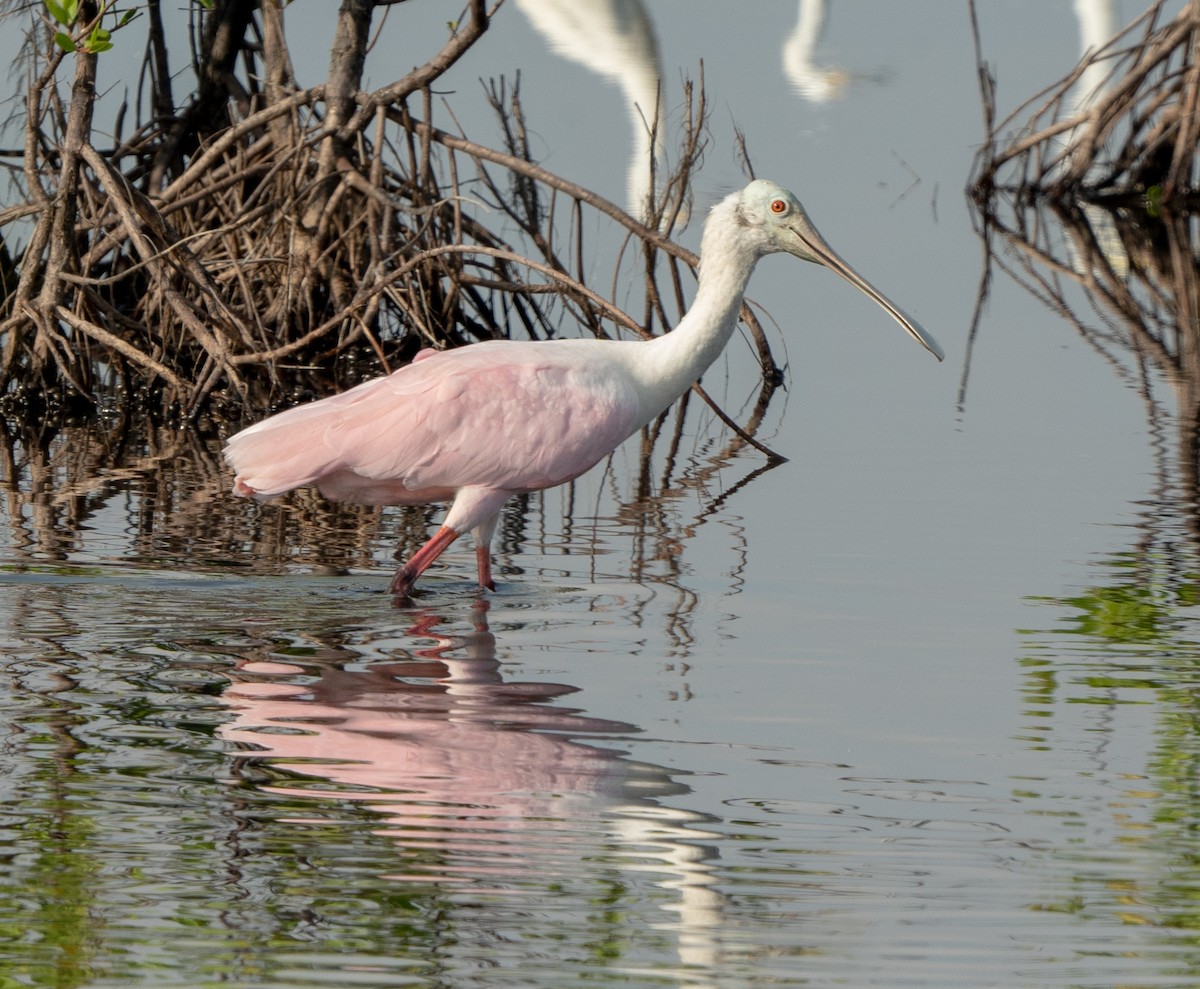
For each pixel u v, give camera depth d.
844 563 14.19
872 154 33.06
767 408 20.12
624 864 8.73
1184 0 41.44
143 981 7.63
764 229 14.11
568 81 33.81
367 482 13.18
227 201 22.36
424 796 9.44
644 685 11.24
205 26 23.70
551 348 13.65
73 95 19.88
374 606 12.85
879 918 8.27
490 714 10.63
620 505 16.17
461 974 7.73
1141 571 13.91
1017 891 8.55
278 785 9.54
